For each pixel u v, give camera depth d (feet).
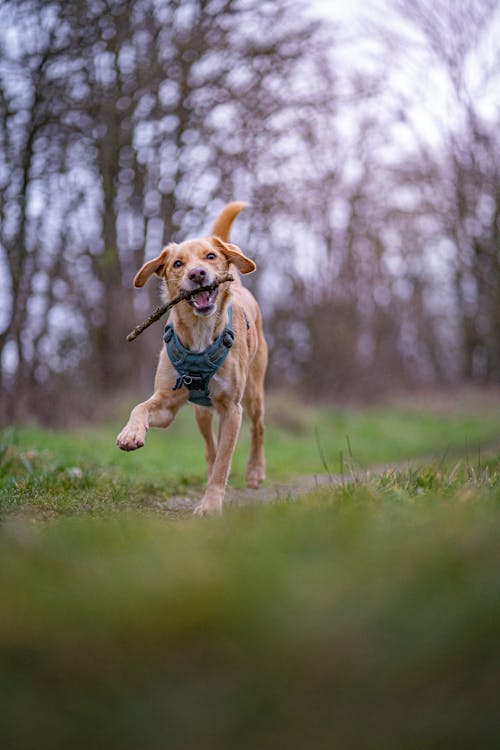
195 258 15.29
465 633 6.09
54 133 34.96
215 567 7.53
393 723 5.45
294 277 60.13
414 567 7.27
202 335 14.76
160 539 9.54
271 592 6.84
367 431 45.19
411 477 15.06
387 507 11.20
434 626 6.18
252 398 18.54
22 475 18.24
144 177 45.57
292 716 5.50
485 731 5.37
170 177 45.32
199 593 6.63
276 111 46.24
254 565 7.79
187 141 44.34
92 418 39.29
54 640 6.16
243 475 23.63
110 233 43.16
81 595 6.89
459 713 5.50
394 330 70.64
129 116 41.63
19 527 11.17
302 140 50.55
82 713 5.47
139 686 5.73
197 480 22.12
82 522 11.23
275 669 5.87
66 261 38.96
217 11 40.63
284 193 50.80
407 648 5.99
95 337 44.01
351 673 5.84
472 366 79.46
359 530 9.04
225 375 15.08
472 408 60.03
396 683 5.76
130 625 6.31
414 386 68.44
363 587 6.90
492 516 9.70
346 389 61.46
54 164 36.19
